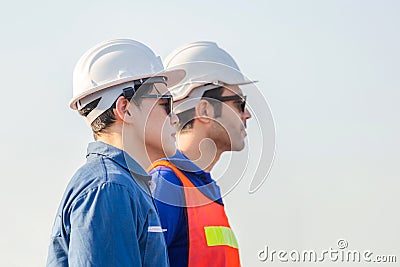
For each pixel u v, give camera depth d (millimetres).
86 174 5160
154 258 5180
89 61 5527
